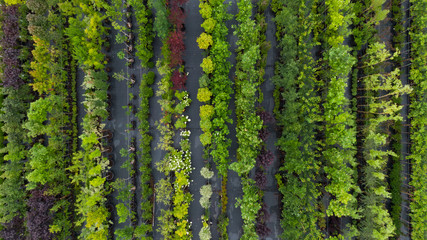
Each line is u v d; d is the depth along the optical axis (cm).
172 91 2417
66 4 2175
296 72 2180
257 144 2089
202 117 2228
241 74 2175
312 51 2481
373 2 2189
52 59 2303
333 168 2120
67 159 2425
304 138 2222
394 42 2442
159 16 2102
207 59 2155
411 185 2312
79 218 2444
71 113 2483
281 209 2445
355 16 2202
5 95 2423
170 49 2300
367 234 2183
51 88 2319
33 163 2127
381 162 2125
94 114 2236
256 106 2472
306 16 2378
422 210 2177
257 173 2222
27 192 2362
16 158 2244
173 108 2473
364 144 2281
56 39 2316
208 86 2312
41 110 2150
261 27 2347
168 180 2334
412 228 2370
